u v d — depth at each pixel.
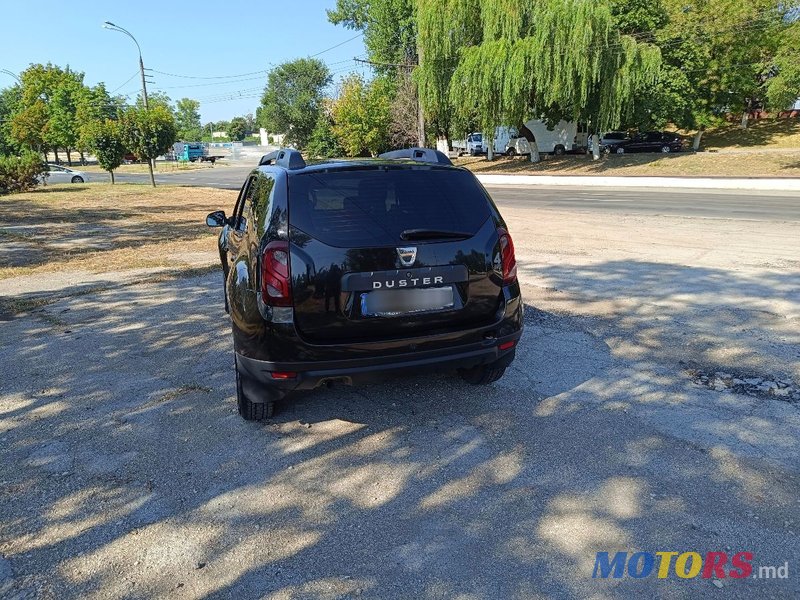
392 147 47.66
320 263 3.31
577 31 29.48
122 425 3.85
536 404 4.02
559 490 3.03
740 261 8.67
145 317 6.40
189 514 2.91
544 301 6.66
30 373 4.79
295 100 64.06
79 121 52.94
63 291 7.73
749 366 4.57
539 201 20.48
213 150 95.81
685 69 35.97
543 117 39.66
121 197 24.69
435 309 3.52
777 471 3.13
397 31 52.84
